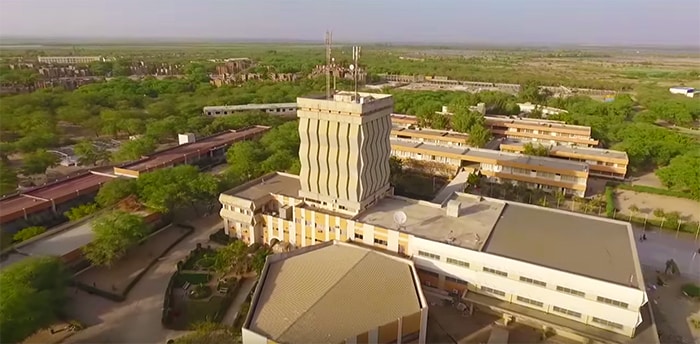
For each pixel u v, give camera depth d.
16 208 84.44
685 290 67.44
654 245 83.56
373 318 50.34
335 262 60.38
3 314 51.25
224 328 56.59
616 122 164.50
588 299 55.12
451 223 71.06
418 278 58.22
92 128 161.38
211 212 96.19
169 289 66.75
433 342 55.78
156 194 86.06
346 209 75.19
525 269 57.88
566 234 66.94
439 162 121.94
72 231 78.44
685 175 106.81
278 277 58.28
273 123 166.75
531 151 123.06
